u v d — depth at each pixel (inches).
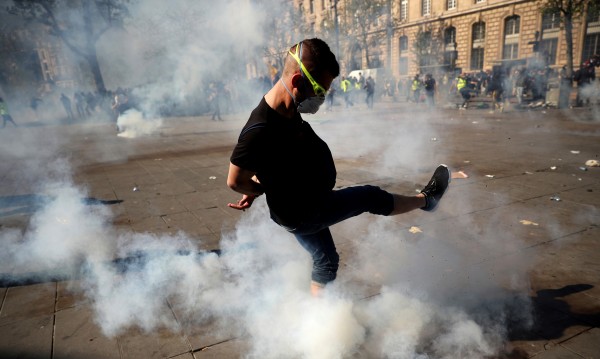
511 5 1069.8
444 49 1250.6
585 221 145.4
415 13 1231.5
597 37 928.3
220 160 317.1
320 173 71.2
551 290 100.6
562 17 681.0
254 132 64.6
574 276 106.8
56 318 98.4
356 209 76.7
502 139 343.6
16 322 97.4
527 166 237.8
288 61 65.2
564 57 983.0
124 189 233.8
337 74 66.3
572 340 81.0
